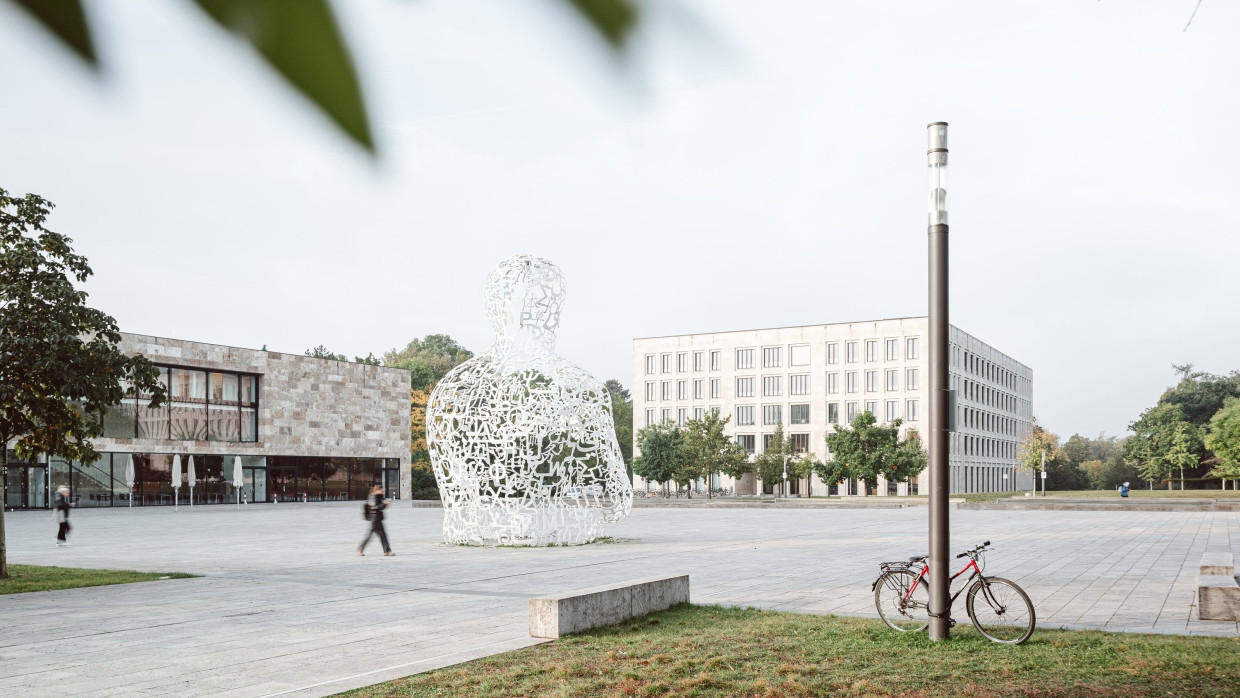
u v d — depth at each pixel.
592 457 24.83
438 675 9.17
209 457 58.22
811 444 91.56
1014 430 115.56
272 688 8.93
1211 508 45.72
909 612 12.05
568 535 24.70
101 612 13.39
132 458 53.88
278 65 0.57
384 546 21.91
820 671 9.38
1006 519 37.72
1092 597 14.79
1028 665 9.58
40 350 15.82
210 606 13.94
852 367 90.50
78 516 43.94
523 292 23.98
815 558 20.91
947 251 10.66
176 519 41.12
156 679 9.32
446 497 25.14
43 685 9.08
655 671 9.34
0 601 14.48
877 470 63.28
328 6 0.57
